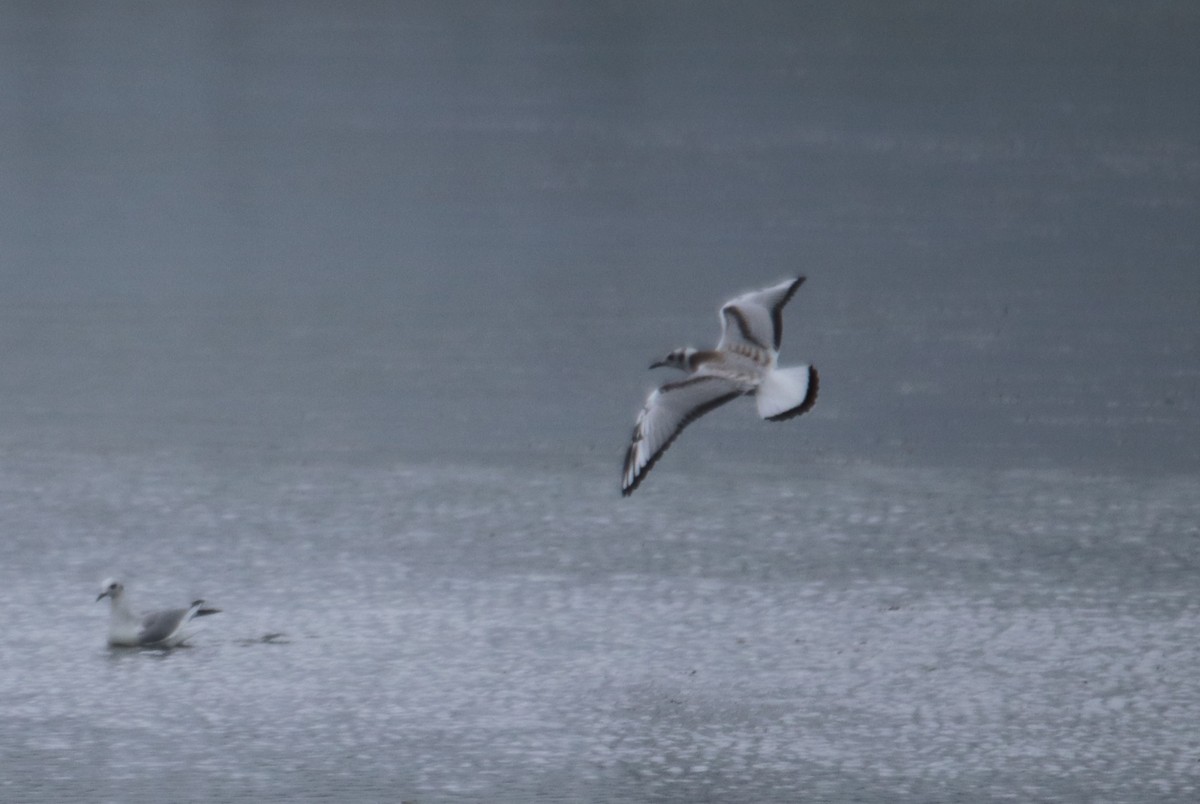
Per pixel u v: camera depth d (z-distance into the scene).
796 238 42.69
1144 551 21.73
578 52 76.94
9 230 44.06
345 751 15.98
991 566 21.17
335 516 22.97
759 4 91.31
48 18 86.31
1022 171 51.44
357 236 43.75
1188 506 23.52
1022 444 26.50
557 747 16.14
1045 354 31.81
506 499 23.73
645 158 54.31
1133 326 33.81
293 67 73.44
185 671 17.81
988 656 18.36
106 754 15.91
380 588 20.30
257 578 20.66
